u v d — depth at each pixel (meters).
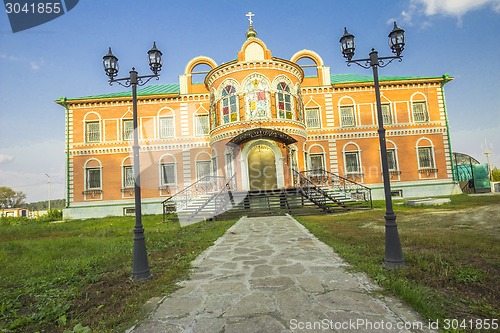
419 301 3.51
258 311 3.61
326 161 23.22
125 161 23.20
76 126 23.48
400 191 22.98
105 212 22.72
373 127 23.45
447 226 8.88
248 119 18.28
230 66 18.95
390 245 5.15
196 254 6.87
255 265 5.68
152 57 6.13
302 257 6.09
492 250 5.70
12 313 4.02
